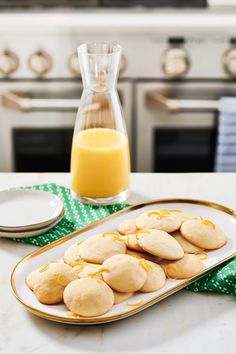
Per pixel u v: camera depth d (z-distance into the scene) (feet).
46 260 2.79
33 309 2.43
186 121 5.97
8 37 5.67
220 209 3.21
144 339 2.40
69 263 2.72
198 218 3.02
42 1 5.84
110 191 3.43
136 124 6.01
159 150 6.16
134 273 2.55
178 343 2.38
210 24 5.66
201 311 2.56
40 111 5.94
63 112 5.94
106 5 5.84
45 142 6.13
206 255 2.82
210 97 5.91
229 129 5.89
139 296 2.53
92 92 3.43
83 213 3.32
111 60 3.31
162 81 5.84
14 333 2.43
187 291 2.68
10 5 5.84
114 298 2.49
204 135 6.07
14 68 5.78
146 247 2.70
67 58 5.75
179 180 3.75
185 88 5.87
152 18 5.66
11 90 5.86
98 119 3.47
